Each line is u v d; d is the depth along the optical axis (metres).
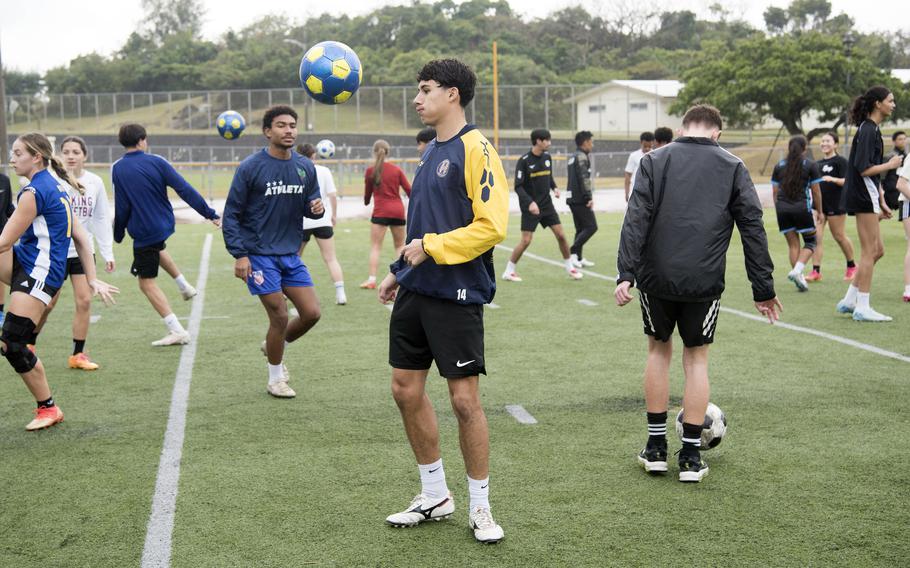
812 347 7.50
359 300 10.57
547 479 4.49
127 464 4.82
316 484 4.48
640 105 58.06
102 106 65.75
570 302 10.23
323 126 59.91
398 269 3.90
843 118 32.91
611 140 56.00
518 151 52.09
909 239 9.51
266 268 5.96
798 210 10.61
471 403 3.78
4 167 31.73
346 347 7.90
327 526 3.95
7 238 5.18
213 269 13.81
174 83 82.69
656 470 4.50
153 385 6.60
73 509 4.19
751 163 42.56
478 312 3.80
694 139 4.47
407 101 58.25
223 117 11.60
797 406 5.75
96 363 7.36
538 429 5.34
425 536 3.83
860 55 46.53
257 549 3.71
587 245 16.52
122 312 9.88
